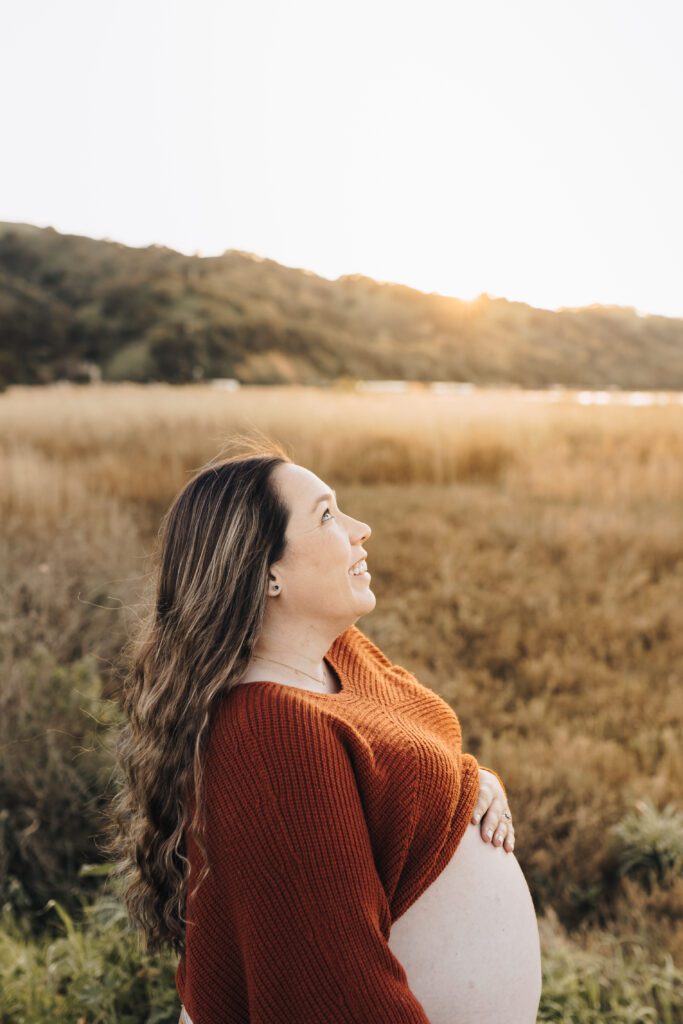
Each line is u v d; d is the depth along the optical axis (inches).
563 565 291.0
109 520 315.6
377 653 68.2
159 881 54.2
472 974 53.4
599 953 105.3
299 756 43.9
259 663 52.3
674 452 474.6
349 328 3016.7
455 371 2874.0
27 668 151.0
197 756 47.1
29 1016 91.7
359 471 490.3
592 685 200.1
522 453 495.2
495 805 60.4
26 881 125.8
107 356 2282.2
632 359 2974.9
